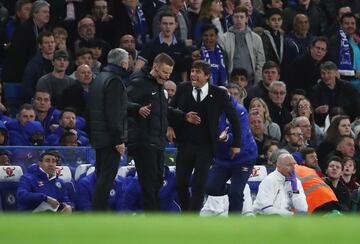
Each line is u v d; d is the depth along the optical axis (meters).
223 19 65.94
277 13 66.00
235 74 61.50
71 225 25.06
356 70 68.00
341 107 63.91
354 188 53.59
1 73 61.22
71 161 49.56
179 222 25.83
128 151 45.66
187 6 66.00
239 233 24.56
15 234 24.20
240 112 48.34
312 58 65.44
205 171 46.34
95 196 44.75
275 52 65.62
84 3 64.25
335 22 69.19
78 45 61.81
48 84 57.16
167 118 46.19
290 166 48.78
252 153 48.56
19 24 61.97
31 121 52.88
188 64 61.03
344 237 24.39
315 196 50.03
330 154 54.44
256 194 51.81
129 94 45.56
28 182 47.50
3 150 49.00
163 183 47.00
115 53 44.72
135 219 26.12
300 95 61.12
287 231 24.67
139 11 64.38
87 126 46.12
